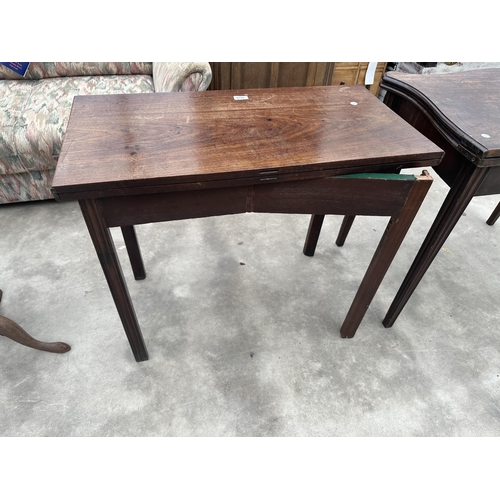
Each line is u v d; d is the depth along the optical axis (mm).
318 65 2500
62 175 778
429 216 2029
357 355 1332
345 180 905
